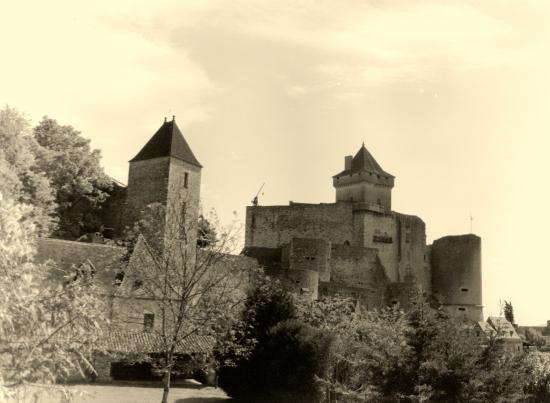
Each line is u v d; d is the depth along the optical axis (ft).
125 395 90.53
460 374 58.49
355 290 192.95
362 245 220.43
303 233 221.05
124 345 98.07
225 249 81.30
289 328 93.15
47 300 36.27
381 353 62.90
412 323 62.44
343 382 91.45
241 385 93.97
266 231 224.94
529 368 69.15
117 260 100.83
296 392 90.99
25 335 34.35
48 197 124.98
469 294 232.73
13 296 33.99
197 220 84.84
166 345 72.28
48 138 156.46
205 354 89.45
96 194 161.48
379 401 61.31
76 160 156.56
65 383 43.75
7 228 34.60
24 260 36.81
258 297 96.48
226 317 81.66
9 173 87.61
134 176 156.15
